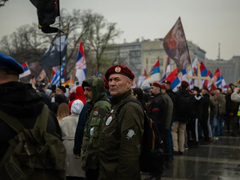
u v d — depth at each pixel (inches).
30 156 72.1
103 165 113.3
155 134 118.2
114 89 120.9
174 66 2335.1
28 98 73.6
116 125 112.8
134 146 108.2
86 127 154.5
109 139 113.0
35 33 1390.3
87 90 162.4
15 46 1456.7
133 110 111.3
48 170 75.5
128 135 108.5
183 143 349.1
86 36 1489.9
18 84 73.2
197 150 374.0
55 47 502.6
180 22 482.3
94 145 145.9
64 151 77.9
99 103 150.8
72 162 197.8
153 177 203.9
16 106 71.5
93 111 151.3
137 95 243.8
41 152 73.3
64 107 225.9
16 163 69.6
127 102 114.4
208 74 674.8
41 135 74.5
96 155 145.3
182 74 489.1
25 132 72.1
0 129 70.1
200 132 465.1
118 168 108.6
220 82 774.5
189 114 339.9
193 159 318.7
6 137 70.3
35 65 952.3
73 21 1455.5
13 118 71.8
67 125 201.2
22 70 77.4
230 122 553.0
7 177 68.7
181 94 335.9
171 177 247.0
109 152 113.0
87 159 146.0
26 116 73.7
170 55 483.5
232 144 421.7
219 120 520.4
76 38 1496.1
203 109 426.6
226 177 247.6
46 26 218.2
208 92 437.7
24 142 71.5
